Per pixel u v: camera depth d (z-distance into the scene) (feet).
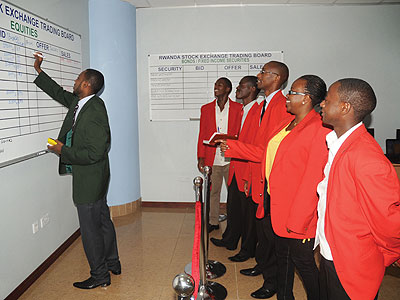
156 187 15.72
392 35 14.30
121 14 13.75
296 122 6.37
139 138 15.52
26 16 8.50
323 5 14.33
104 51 13.42
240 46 14.71
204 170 8.25
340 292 4.51
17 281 8.20
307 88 6.02
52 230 10.09
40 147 9.25
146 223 13.56
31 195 8.87
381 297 8.03
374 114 14.67
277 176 6.22
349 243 4.26
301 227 5.66
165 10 14.76
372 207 3.92
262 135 7.95
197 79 14.98
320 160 5.47
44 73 9.07
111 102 13.75
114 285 8.74
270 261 7.92
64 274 9.34
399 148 12.75
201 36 14.79
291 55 14.62
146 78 15.15
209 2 14.15
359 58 14.48
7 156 7.65
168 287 8.62
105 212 8.79
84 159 7.70
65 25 11.05
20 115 8.22
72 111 8.30
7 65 7.65
